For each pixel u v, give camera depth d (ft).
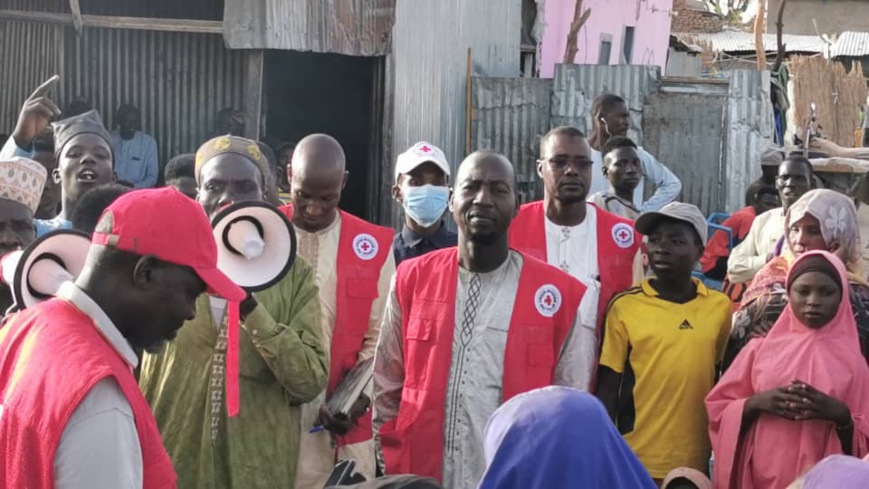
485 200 13.80
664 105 41.52
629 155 23.59
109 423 8.60
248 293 12.59
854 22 95.30
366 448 15.55
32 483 8.70
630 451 8.59
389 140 35.68
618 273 17.25
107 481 8.51
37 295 11.06
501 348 13.99
